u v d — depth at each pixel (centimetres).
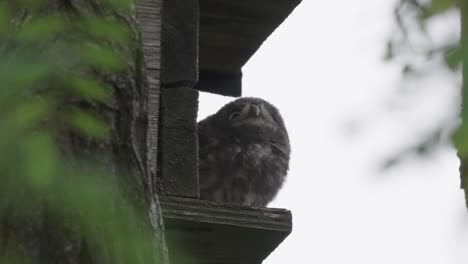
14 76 532
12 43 569
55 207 558
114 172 613
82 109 587
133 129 642
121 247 585
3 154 505
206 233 991
